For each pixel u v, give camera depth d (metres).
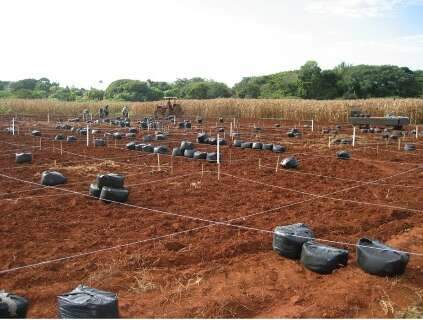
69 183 10.77
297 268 6.24
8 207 8.70
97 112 43.59
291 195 10.00
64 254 6.47
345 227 7.79
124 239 7.10
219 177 11.59
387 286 5.66
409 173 12.78
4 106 42.88
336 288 5.59
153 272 5.98
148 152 15.91
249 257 6.58
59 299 4.45
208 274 5.97
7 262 6.16
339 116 35.34
